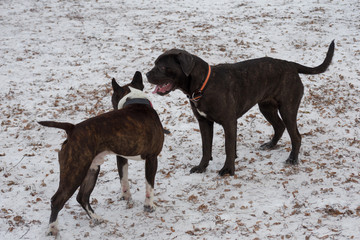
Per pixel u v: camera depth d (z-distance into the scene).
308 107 7.93
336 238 3.76
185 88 4.98
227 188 4.96
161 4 16.17
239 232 3.96
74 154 3.65
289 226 4.05
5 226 4.11
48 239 3.84
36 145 6.32
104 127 3.79
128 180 5.12
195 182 5.17
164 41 11.77
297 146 5.66
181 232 4.02
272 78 5.46
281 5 15.40
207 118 5.28
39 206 4.54
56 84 9.06
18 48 11.42
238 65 5.35
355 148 6.14
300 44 11.48
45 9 15.45
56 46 11.59
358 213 4.18
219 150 6.23
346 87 8.91
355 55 10.66
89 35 12.51
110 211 4.48
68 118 7.39
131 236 3.97
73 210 4.48
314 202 4.52
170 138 6.68
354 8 14.56
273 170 5.47
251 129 7.07
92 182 4.11
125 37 12.25
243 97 5.32
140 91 4.44
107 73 9.66
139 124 4.01
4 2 16.27
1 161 5.75
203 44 11.43
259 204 4.53
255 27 12.93
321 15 13.95
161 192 4.92
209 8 15.46
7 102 8.06
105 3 16.38
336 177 5.17
